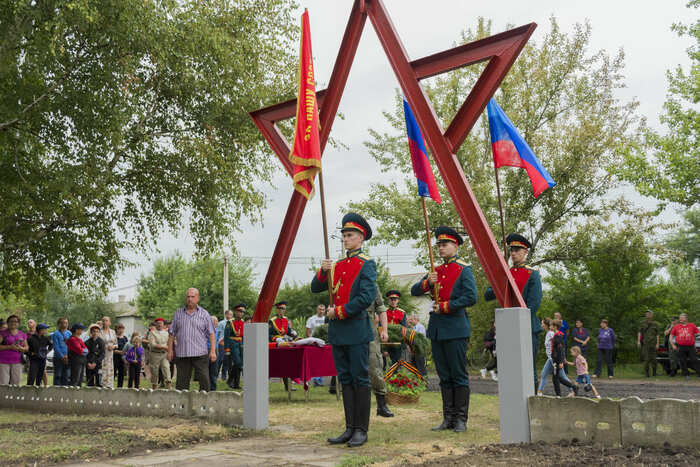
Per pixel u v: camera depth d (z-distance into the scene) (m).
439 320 6.50
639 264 22.39
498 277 5.50
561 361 10.91
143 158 14.91
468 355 22.12
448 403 6.47
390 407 8.93
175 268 60.78
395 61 6.27
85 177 12.64
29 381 13.29
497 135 6.48
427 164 7.05
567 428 4.91
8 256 13.97
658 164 19.64
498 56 5.59
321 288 6.62
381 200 25.05
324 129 6.88
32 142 12.34
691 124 19.03
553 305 22.28
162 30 13.02
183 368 8.81
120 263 15.23
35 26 11.70
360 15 6.60
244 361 6.75
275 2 15.89
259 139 15.49
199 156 14.77
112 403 8.12
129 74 12.87
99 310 65.12
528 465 4.13
